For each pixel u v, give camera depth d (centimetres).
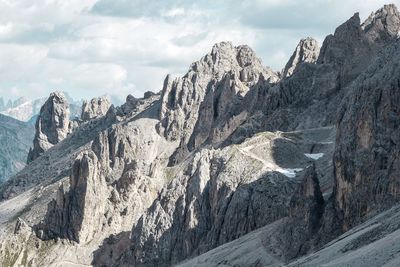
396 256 12731
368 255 13538
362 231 16938
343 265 13700
